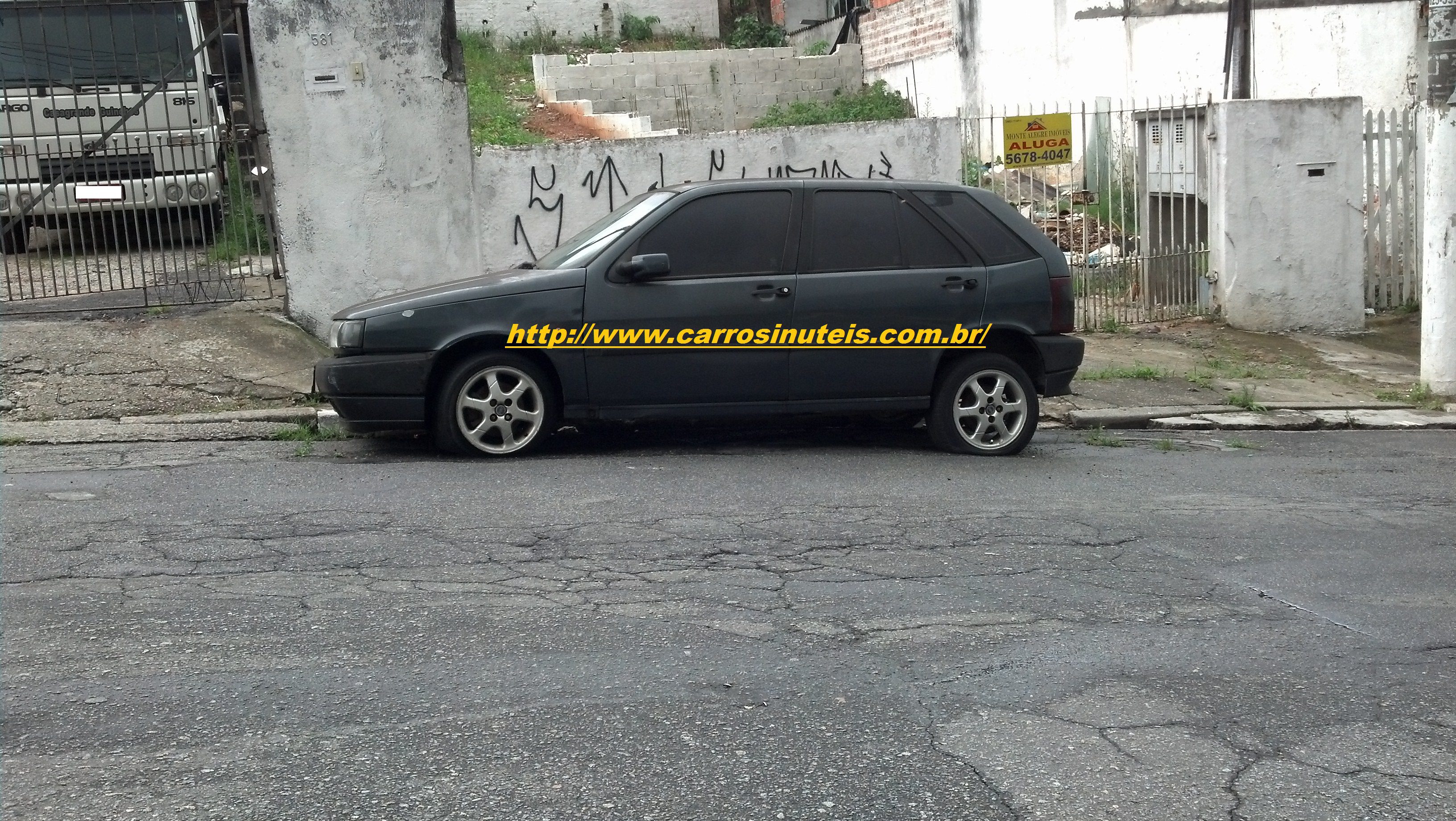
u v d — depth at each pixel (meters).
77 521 6.38
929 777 3.90
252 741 4.00
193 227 12.23
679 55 20.44
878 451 8.72
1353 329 13.68
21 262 12.91
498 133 17.70
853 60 21.95
